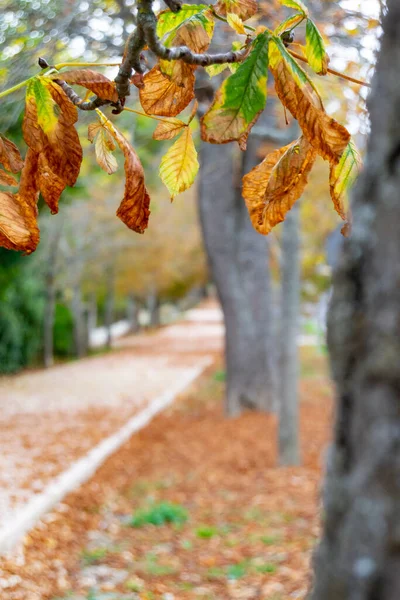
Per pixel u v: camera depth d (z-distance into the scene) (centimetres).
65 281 2356
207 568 566
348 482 87
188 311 6950
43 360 2367
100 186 1891
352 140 133
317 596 92
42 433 1086
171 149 144
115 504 763
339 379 88
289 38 127
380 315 82
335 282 88
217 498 772
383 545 83
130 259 2852
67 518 667
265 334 1263
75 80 125
